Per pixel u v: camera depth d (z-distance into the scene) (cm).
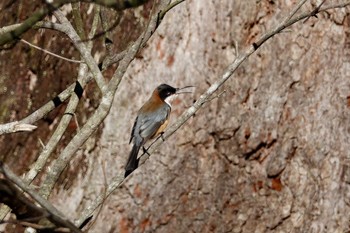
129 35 1459
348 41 1467
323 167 1478
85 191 1447
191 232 1484
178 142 1451
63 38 1470
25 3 1472
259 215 1484
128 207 1461
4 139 1451
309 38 1459
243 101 1455
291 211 1484
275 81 1459
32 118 979
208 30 1451
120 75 816
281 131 1468
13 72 1475
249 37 1451
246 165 1473
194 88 1446
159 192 1463
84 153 1451
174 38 1451
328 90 1470
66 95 993
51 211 643
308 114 1470
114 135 1441
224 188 1473
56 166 816
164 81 1450
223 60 1450
